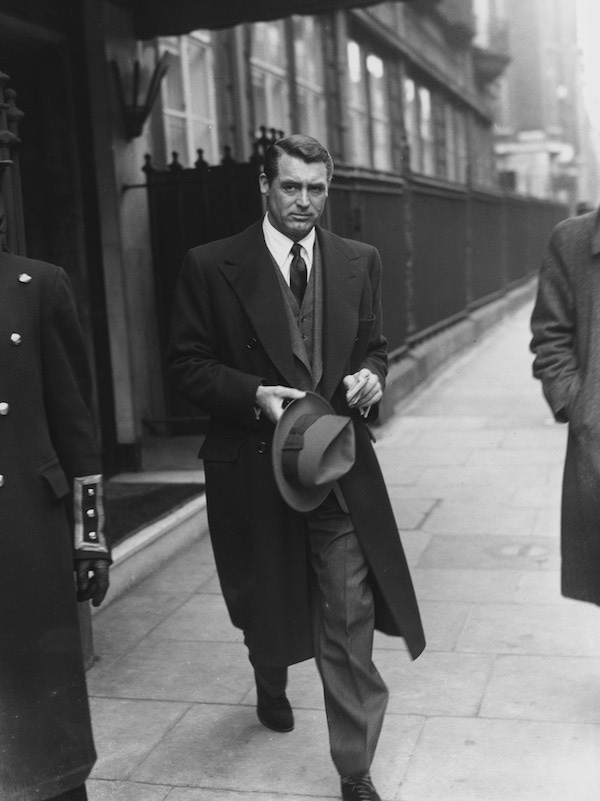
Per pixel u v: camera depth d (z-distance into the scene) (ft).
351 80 51.65
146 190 25.70
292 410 9.29
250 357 10.07
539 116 152.56
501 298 67.67
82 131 22.98
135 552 17.26
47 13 21.49
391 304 34.88
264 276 10.00
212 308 10.26
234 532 10.27
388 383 31.99
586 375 10.64
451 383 39.19
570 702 12.07
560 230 11.10
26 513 8.31
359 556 9.89
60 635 8.44
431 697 12.39
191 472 23.09
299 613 10.01
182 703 12.65
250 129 36.73
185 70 30.73
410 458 26.37
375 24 53.16
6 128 12.12
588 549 10.81
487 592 16.10
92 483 8.72
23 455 8.36
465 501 21.83
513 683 12.68
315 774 10.73
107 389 23.36
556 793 10.09
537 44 153.17
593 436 10.48
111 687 13.21
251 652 10.16
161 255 25.63
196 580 17.35
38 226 22.72
